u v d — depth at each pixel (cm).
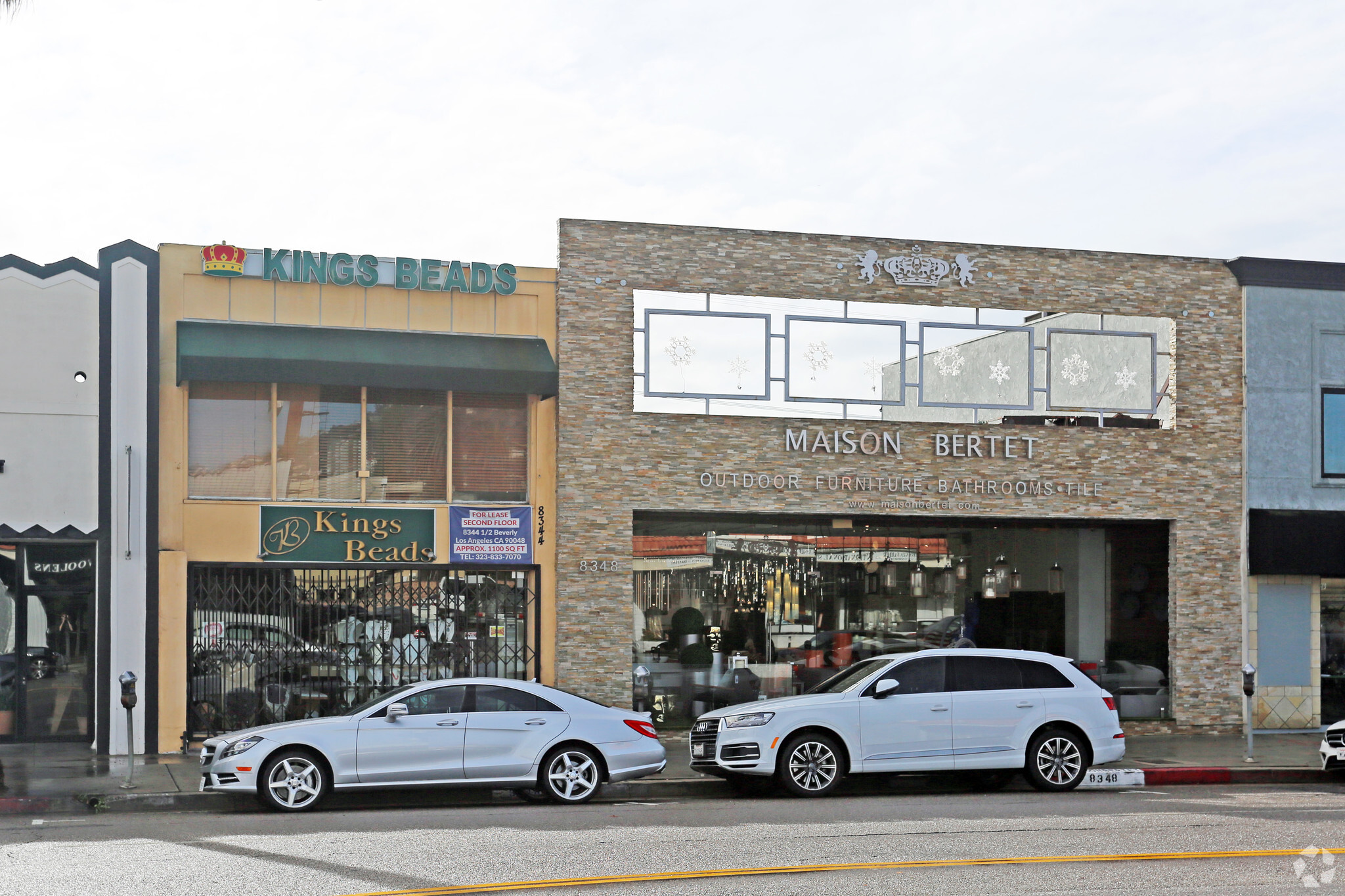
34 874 974
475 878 952
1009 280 2141
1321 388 2239
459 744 1395
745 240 2055
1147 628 2194
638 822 1254
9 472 1806
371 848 1085
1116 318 2198
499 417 1978
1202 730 2153
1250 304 2220
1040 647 2156
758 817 1289
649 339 2011
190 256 1877
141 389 1847
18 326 1823
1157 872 980
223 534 1858
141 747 1802
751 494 2028
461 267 1962
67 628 1842
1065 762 1559
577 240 1995
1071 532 2188
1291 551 2178
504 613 1955
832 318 2080
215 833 1187
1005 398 2142
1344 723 1681
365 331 1922
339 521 1895
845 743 1505
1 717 1830
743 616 2048
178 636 1827
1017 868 991
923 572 2125
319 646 1884
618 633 1970
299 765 1358
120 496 1825
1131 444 2166
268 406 1895
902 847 1087
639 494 1991
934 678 1548
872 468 2075
